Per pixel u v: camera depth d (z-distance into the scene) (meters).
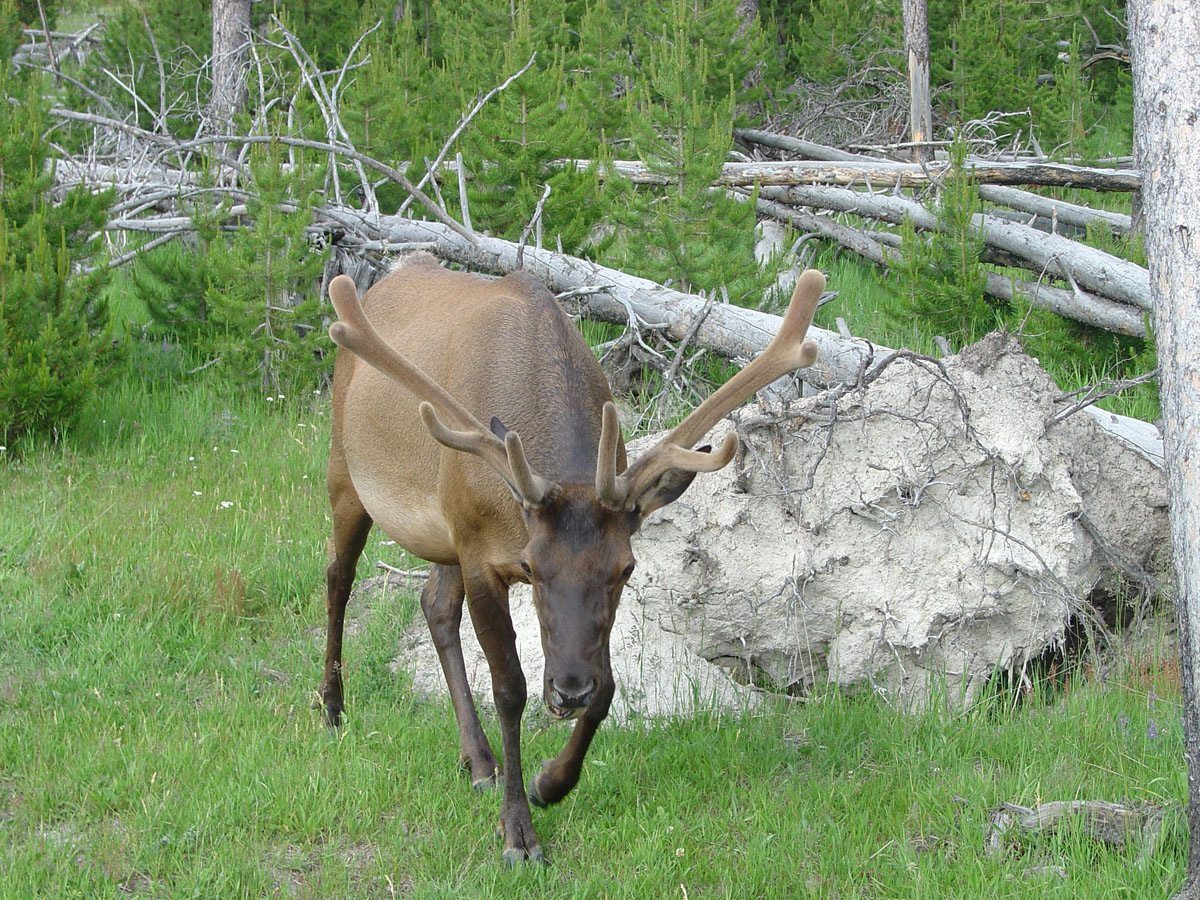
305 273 16.95
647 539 10.50
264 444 15.34
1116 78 32.41
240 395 16.83
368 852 7.78
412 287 10.09
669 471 7.44
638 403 15.83
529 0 27.05
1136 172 18.12
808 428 10.62
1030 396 10.83
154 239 20.42
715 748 8.95
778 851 7.62
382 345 7.69
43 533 12.43
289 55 26.09
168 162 25.27
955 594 10.20
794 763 8.91
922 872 7.24
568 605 6.93
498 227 18.09
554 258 16.30
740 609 10.36
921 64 24.86
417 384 7.67
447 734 9.23
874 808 8.16
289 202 17.72
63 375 15.00
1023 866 7.34
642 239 16.95
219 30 23.77
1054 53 32.06
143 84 28.62
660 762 8.83
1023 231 17.50
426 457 8.56
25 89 19.88
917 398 10.62
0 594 11.27
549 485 7.09
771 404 11.02
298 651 10.77
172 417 15.96
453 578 9.41
